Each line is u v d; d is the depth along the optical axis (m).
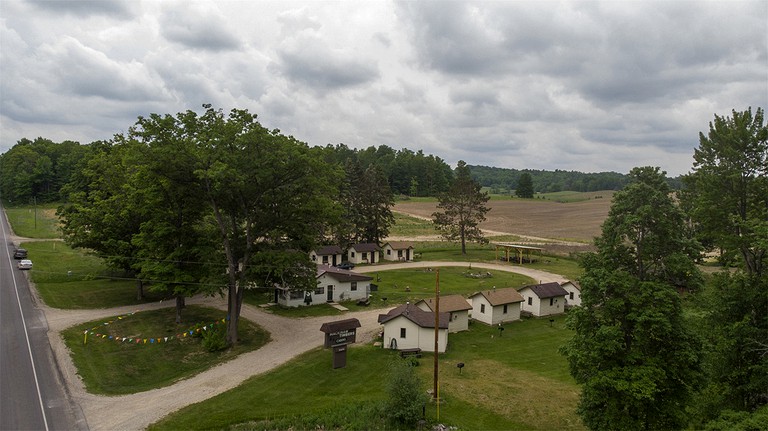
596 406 26.00
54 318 47.31
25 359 36.47
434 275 76.62
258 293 62.94
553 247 106.88
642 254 25.00
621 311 25.17
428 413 30.19
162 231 44.38
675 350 24.58
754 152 29.98
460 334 48.66
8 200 166.00
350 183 91.88
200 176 38.41
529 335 48.72
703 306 28.88
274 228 46.22
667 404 24.70
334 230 85.81
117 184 54.94
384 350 42.19
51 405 29.86
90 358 38.03
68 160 165.50
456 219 119.69
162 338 43.53
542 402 32.38
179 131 40.91
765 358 25.30
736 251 28.88
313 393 32.88
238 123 41.28
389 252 91.62
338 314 53.53
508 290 55.47
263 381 34.66
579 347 25.88
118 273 67.88
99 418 28.62
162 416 29.11
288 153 42.62
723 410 23.41
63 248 84.94
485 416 30.22
